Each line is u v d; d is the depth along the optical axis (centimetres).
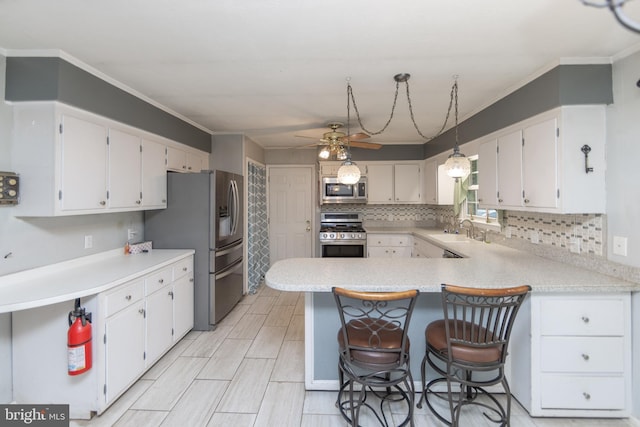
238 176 380
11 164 193
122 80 236
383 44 185
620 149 192
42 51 190
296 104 294
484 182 294
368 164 493
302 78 233
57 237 222
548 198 212
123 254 286
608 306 184
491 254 273
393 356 163
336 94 267
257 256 480
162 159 305
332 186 493
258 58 202
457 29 170
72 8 150
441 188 428
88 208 217
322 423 186
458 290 158
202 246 315
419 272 209
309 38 178
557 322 185
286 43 184
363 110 312
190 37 177
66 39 179
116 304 201
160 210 317
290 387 221
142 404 202
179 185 315
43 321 189
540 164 219
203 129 390
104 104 227
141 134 273
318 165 533
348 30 171
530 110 229
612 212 197
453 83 243
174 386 221
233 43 183
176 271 278
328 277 197
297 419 189
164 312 257
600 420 186
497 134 271
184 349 276
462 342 163
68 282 193
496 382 166
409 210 528
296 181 536
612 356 184
